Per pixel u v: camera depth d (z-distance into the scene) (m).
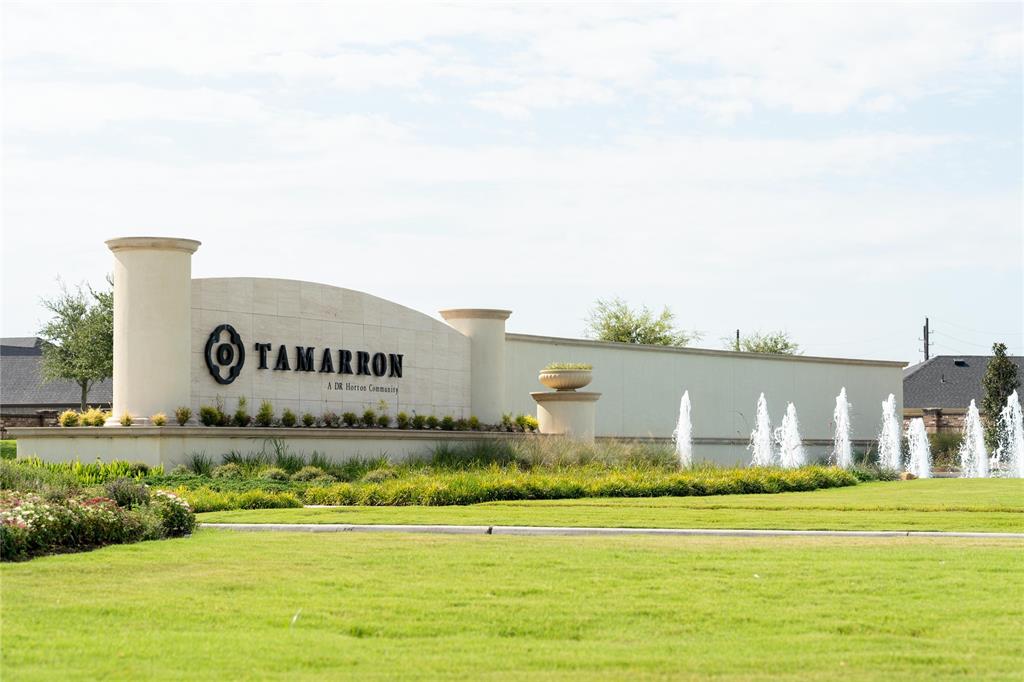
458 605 11.65
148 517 17.09
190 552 15.05
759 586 12.66
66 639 10.10
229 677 8.96
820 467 33.28
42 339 57.28
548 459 32.84
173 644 9.98
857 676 9.17
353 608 11.45
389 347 35.53
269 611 11.30
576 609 11.48
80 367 55.41
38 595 12.01
